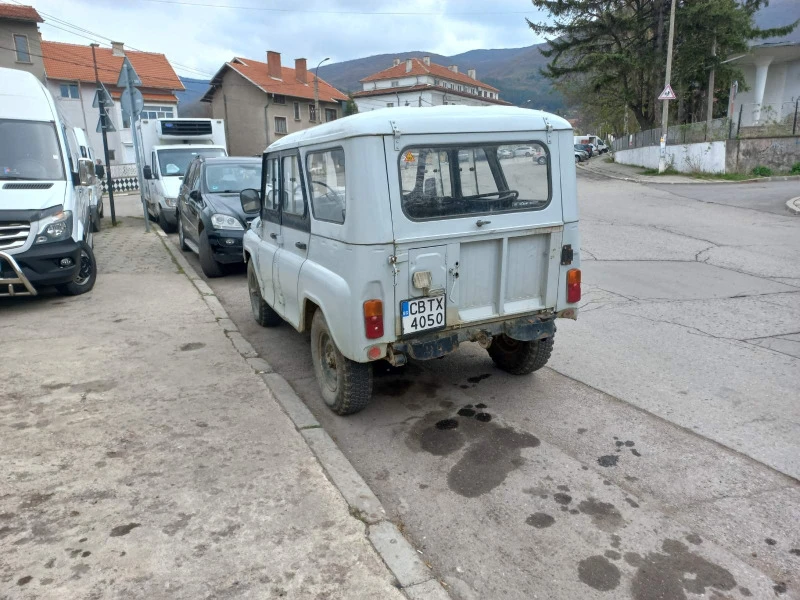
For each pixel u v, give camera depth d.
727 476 3.50
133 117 12.57
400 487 3.48
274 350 5.86
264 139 51.31
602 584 2.68
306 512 3.11
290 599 2.51
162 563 2.72
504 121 3.95
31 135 7.95
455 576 2.74
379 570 2.69
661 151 24.92
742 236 11.21
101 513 3.09
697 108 32.53
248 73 51.03
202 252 8.79
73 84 43.66
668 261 9.45
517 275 4.20
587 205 16.70
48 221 7.17
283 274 4.95
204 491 3.30
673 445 3.87
